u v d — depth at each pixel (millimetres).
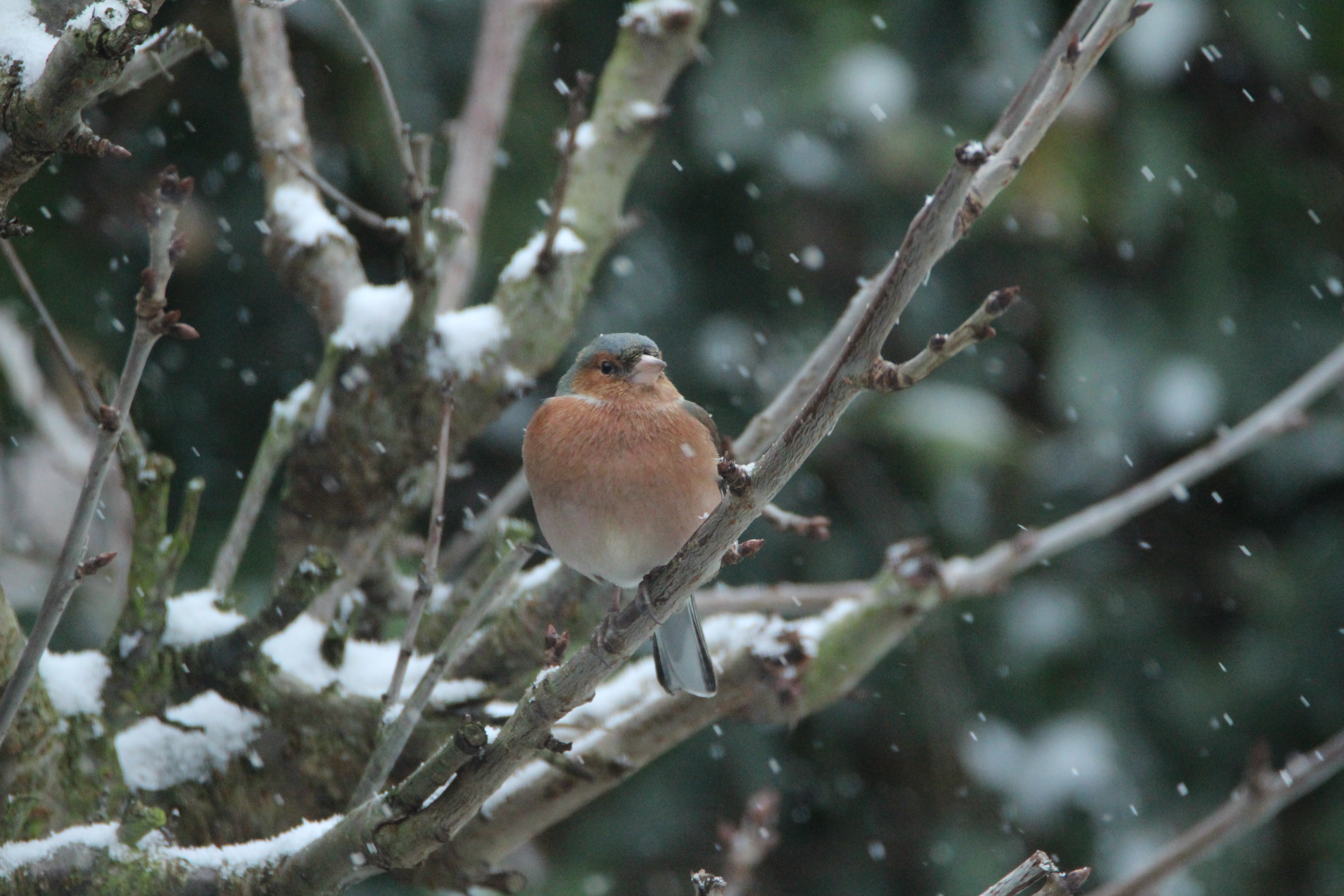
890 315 3877
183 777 5945
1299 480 12609
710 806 11945
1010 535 12125
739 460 6734
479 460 12094
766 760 11992
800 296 10820
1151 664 12438
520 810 6289
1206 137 12531
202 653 5961
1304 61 12188
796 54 11688
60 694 5543
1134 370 12148
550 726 4418
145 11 3953
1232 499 12992
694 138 11906
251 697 6035
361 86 10531
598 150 8422
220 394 11164
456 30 11312
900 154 11500
